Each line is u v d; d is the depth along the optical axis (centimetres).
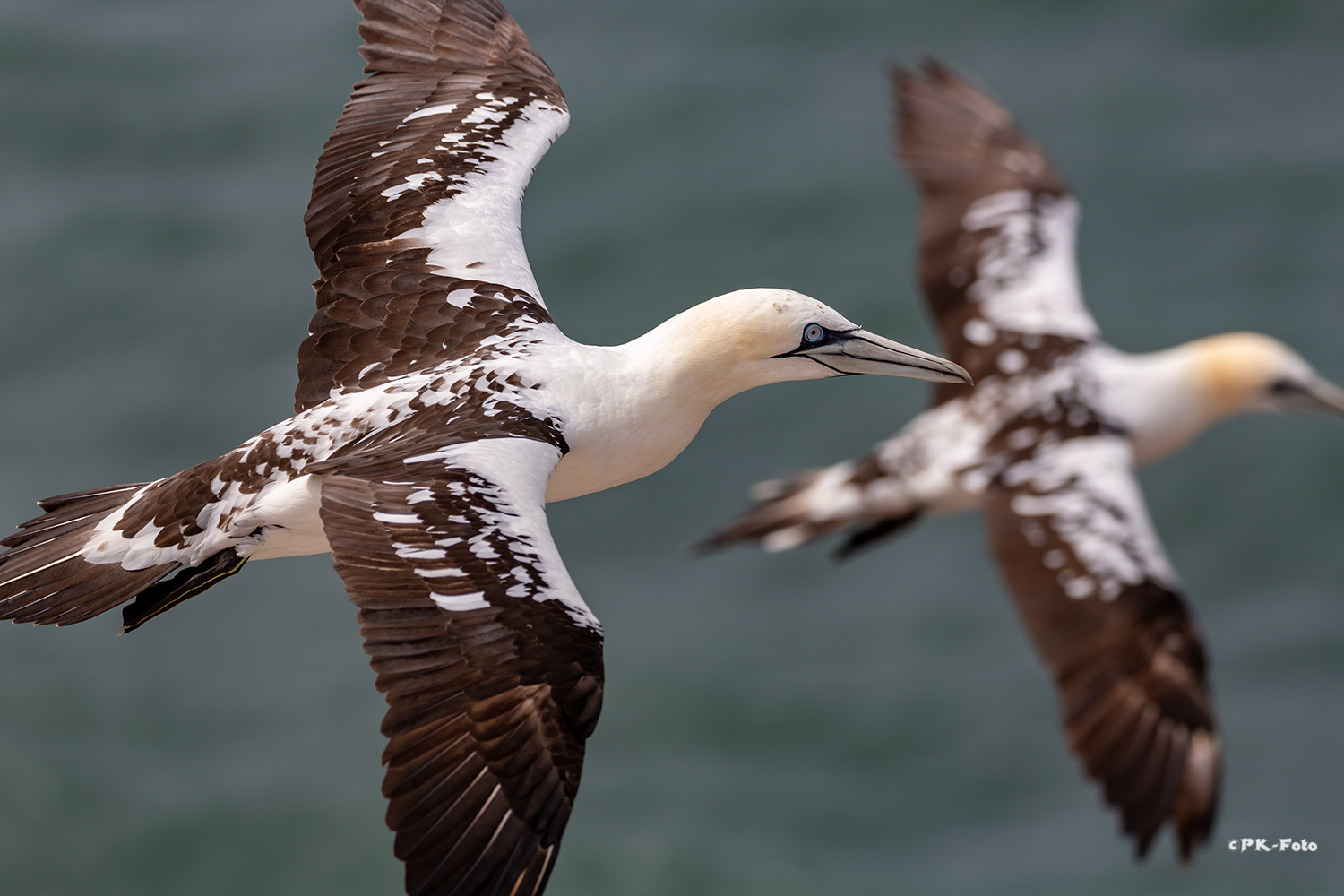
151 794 2028
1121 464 1552
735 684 2106
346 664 2173
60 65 3062
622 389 955
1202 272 2598
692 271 2641
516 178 1041
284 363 2572
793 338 1008
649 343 989
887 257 2627
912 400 2428
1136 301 2570
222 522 892
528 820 720
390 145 1052
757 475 2353
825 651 2152
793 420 2420
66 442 2459
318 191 1032
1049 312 1681
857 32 2992
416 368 933
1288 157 2741
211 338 2614
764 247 2666
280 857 1992
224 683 2162
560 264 2666
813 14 3017
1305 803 1961
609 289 2630
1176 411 1645
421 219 1002
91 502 938
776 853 1948
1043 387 1622
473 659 741
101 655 2202
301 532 890
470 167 1037
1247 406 1675
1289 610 2209
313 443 891
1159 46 2959
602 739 2078
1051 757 2028
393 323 955
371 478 808
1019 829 1967
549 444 882
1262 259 2605
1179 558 2309
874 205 2695
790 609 2209
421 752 720
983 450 1594
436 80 1099
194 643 2217
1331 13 2964
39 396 2547
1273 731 2047
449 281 970
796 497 1686
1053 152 2780
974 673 2117
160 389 2541
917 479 1612
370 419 893
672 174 2766
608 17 3070
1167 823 1284
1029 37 2986
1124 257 2641
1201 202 2695
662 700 2108
